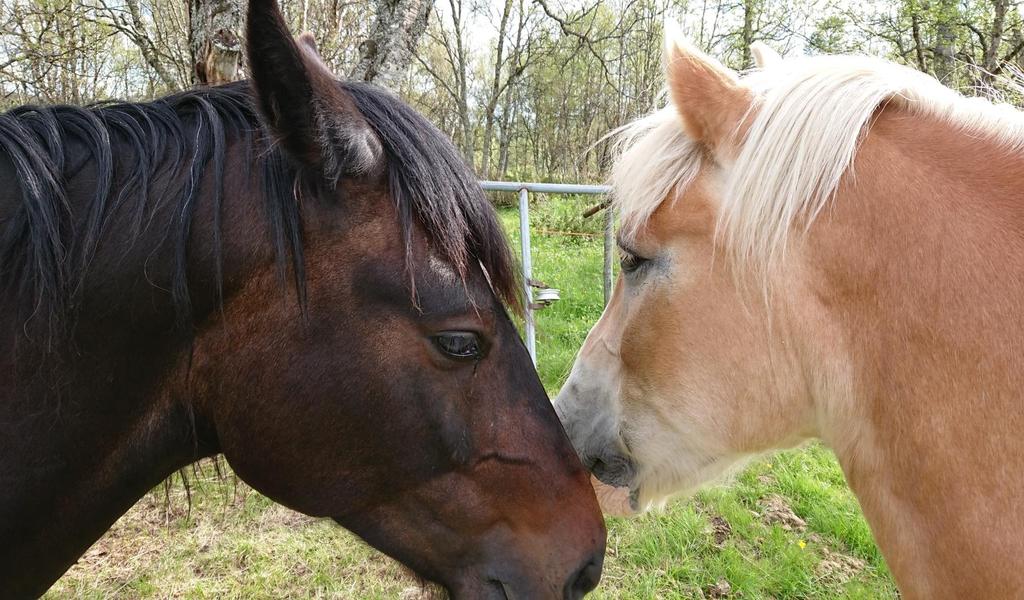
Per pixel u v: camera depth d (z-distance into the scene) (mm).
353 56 7324
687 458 1465
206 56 3438
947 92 1258
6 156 1087
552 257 8961
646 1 18547
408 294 1113
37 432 1079
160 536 3053
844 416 1222
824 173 1155
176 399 1161
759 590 2785
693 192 1310
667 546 3023
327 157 1047
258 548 2973
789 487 3613
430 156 1178
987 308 1048
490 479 1211
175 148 1142
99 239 1065
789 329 1237
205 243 1094
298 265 1081
